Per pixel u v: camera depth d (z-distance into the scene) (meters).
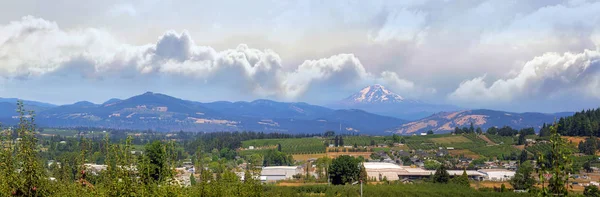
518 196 96.00
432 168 186.00
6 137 26.41
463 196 99.88
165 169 32.69
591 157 170.38
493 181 143.75
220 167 61.47
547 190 14.91
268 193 70.25
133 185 27.22
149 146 55.66
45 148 165.25
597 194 15.17
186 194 32.81
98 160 99.31
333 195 103.50
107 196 26.38
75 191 30.45
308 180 139.62
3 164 25.03
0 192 24.34
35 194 25.61
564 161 14.74
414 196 100.19
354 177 131.00
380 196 99.38
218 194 41.25
